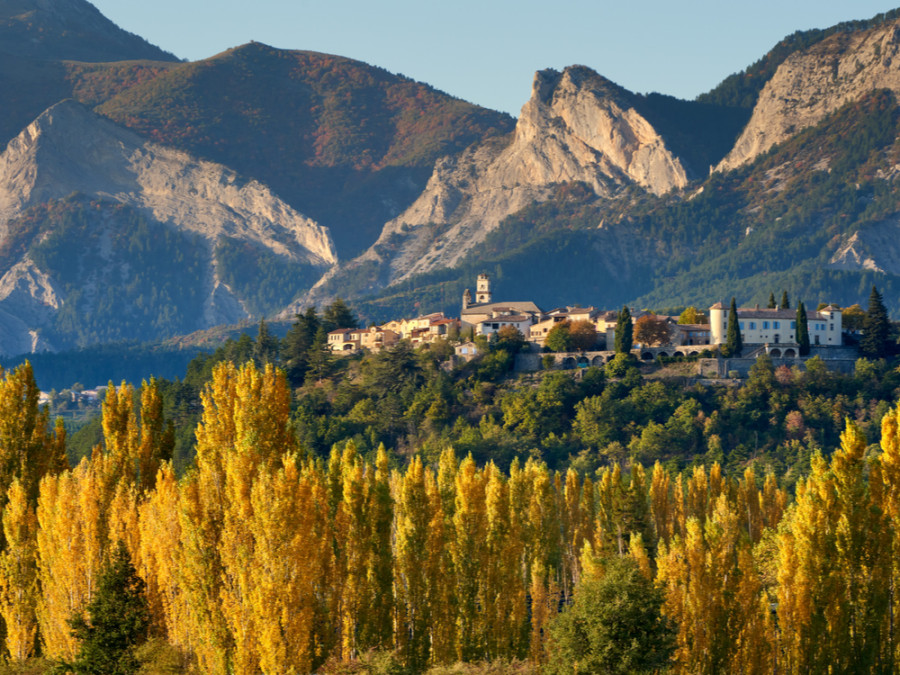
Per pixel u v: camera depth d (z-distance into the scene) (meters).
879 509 172.25
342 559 172.62
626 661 148.38
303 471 152.00
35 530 184.12
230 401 164.88
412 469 190.12
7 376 199.00
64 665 164.00
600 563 163.00
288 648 145.00
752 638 173.25
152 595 171.38
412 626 185.88
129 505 184.25
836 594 169.12
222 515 154.88
